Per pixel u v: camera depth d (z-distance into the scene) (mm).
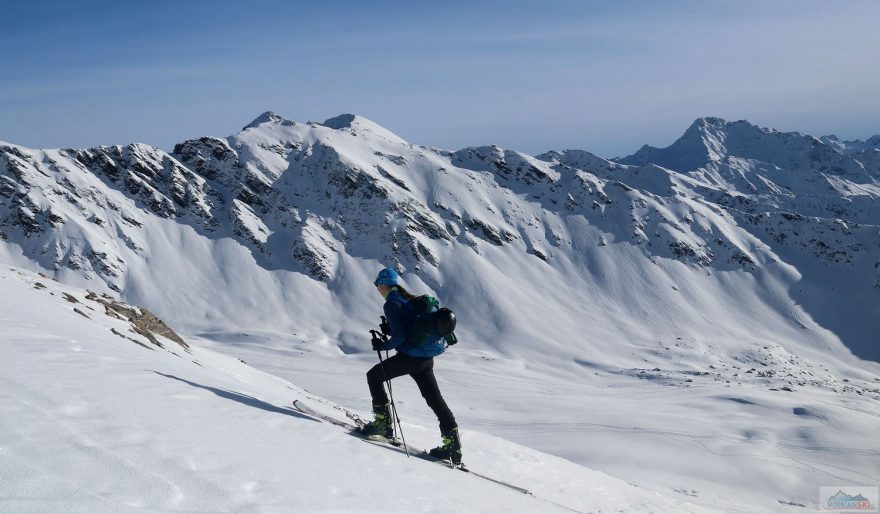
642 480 68500
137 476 3133
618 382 173750
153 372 5844
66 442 3291
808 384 174125
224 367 14289
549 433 90250
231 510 3070
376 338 6625
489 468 8328
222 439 4211
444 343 6609
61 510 2523
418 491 4586
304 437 5141
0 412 3428
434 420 56438
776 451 84562
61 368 4789
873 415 111875
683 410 111312
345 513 3531
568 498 8242
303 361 169500
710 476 73500
